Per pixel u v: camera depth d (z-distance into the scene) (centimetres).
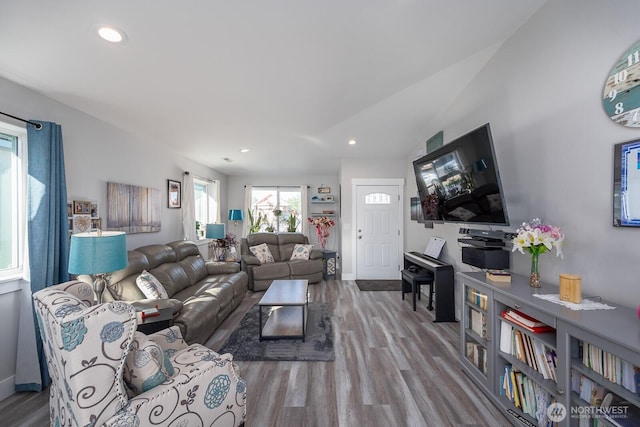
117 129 291
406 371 214
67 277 208
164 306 202
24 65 178
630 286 138
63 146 227
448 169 265
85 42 165
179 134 341
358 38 189
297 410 171
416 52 219
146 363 110
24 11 138
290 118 323
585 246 161
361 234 524
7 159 199
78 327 93
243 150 441
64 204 209
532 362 156
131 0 139
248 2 148
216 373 129
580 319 123
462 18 186
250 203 654
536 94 197
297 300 274
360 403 177
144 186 338
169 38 171
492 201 214
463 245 310
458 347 254
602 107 150
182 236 434
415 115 354
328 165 571
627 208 136
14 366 190
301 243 557
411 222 491
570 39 169
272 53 197
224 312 307
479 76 265
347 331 289
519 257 215
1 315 183
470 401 180
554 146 182
